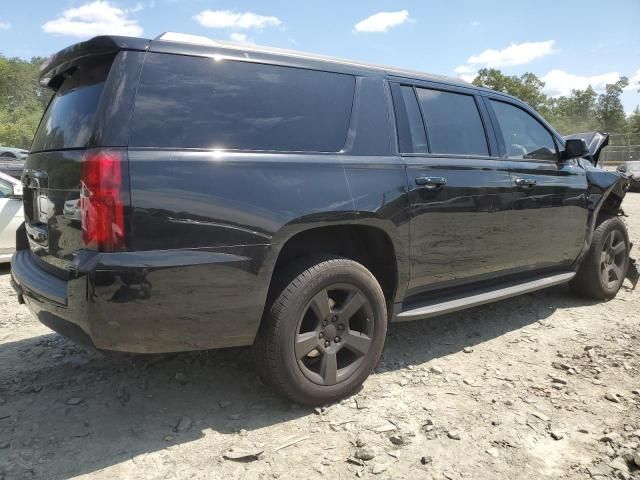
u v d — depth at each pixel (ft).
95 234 7.43
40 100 243.19
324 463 8.02
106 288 7.40
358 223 9.62
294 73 9.62
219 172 8.18
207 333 8.32
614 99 277.23
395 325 14.38
